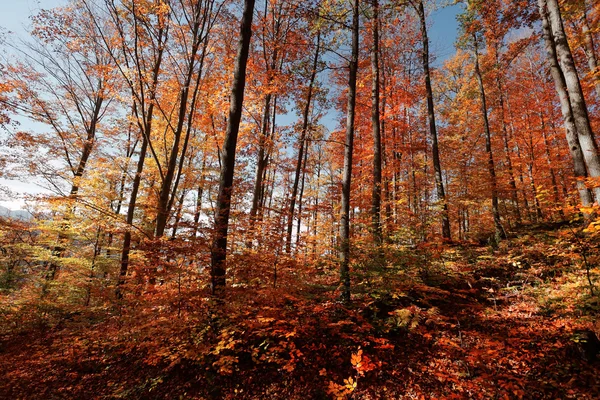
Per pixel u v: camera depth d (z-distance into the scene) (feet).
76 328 22.61
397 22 44.68
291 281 20.21
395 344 16.37
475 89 50.75
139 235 28.66
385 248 22.30
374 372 14.33
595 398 10.62
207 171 49.01
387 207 38.93
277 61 44.73
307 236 31.78
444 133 60.13
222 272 18.29
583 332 13.65
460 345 15.17
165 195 30.91
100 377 16.25
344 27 29.91
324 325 16.90
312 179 76.84
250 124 39.52
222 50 40.27
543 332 15.25
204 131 45.65
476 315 18.81
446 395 12.37
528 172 53.72
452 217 36.11
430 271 23.45
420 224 24.29
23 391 15.72
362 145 49.14
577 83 24.58
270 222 21.56
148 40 32.12
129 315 17.94
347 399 12.88
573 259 20.21
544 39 29.09
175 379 14.90
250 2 21.66
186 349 14.98
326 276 29.81
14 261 32.89
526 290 20.85
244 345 16.19
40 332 25.17
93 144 43.88
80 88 41.75
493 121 59.06
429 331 17.01
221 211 18.89
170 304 17.03
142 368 16.22
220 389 13.97
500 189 39.50
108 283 28.30
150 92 32.58
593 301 14.96
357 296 21.50
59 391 15.39
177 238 17.63
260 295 18.21
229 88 37.17
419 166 53.47
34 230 33.73
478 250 32.89
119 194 40.88
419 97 53.57
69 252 33.32
